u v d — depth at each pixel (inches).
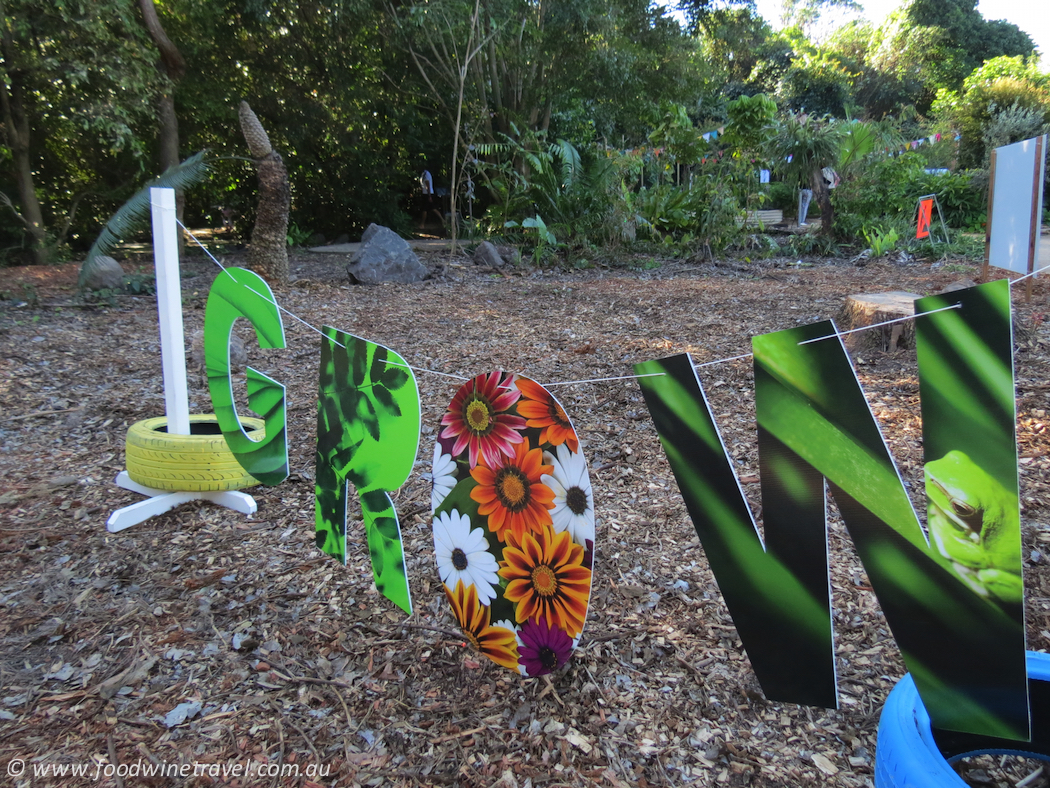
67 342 255.3
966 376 45.9
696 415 57.5
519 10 586.2
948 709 54.8
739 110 488.1
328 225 749.3
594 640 87.7
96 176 604.4
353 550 112.0
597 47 623.5
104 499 132.1
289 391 196.9
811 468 53.9
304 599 99.4
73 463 150.1
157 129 570.9
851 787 64.7
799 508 55.4
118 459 152.3
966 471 47.6
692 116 987.9
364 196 719.7
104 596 100.8
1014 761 68.4
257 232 386.6
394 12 577.9
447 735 74.0
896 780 56.4
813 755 68.7
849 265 450.3
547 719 75.5
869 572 54.4
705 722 73.8
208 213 747.4
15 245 514.6
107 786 67.8
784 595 58.4
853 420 50.8
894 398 164.7
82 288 336.8
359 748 72.5
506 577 72.6
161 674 84.4
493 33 542.3
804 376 52.1
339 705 78.9
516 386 66.2
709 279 398.9
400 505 126.7
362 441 78.3
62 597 100.6
